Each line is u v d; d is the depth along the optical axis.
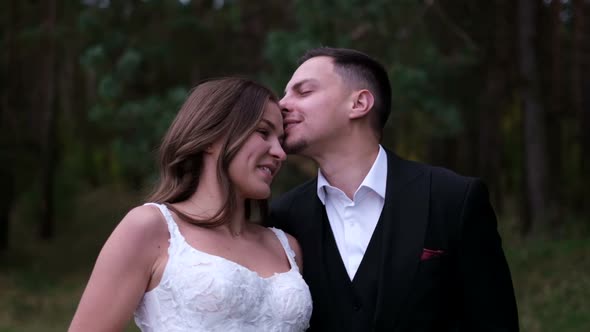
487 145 13.11
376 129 2.76
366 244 2.65
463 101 11.23
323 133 2.68
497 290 2.54
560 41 10.81
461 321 2.59
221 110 2.47
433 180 2.64
